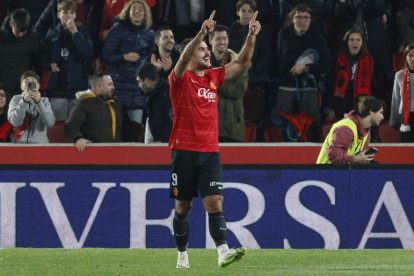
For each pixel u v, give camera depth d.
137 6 46.62
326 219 38.44
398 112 46.19
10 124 45.50
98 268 28.83
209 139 26.92
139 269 28.25
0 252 34.94
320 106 47.03
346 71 46.88
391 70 48.84
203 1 48.44
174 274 26.52
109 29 48.47
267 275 26.39
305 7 46.41
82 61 47.50
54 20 48.28
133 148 43.75
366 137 38.81
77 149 43.72
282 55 46.81
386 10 49.34
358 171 38.44
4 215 38.75
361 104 38.28
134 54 46.66
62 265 30.03
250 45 27.12
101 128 44.38
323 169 38.47
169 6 48.69
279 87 46.88
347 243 38.41
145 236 38.47
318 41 46.78
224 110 44.28
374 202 38.44
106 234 38.56
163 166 38.50
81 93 44.47
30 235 38.72
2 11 50.34
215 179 26.88
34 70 47.47
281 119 46.84
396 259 32.59
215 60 43.50
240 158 43.72
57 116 47.09
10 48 46.84
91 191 38.62
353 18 48.66
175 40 48.91
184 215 28.20
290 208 38.47
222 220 26.67
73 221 38.59
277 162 43.84
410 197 38.41
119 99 46.03
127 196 38.53
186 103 26.77
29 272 27.50
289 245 38.50
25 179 38.72
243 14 46.62
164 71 46.09
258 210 38.47
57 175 38.62
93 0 49.09
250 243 38.47
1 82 46.75
